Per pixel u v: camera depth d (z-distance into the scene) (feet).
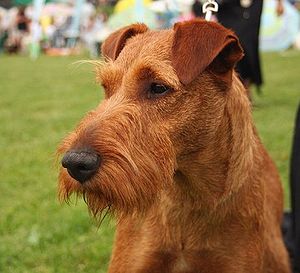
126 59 1.80
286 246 2.76
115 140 1.62
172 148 1.74
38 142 4.97
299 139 2.58
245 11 4.98
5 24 15.96
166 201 1.95
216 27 1.78
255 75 5.26
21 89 8.68
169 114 1.73
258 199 2.04
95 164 1.58
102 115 1.67
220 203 1.93
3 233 2.95
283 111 6.16
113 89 1.77
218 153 1.88
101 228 2.97
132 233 2.04
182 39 1.77
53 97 7.75
